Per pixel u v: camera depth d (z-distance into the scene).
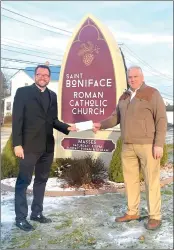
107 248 3.73
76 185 6.11
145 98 4.12
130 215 4.54
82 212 4.91
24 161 4.14
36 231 4.16
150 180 4.23
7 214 4.74
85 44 7.30
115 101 7.00
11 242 3.84
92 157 7.28
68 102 7.47
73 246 3.77
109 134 7.13
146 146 4.18
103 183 6.27
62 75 7.53
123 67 7.25
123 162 4.46
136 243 3.86
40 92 4.16
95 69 7.19
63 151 7.57
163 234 4.11
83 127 4.55
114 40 7.27
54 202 5.39
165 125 4.10
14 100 4.08
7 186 6.12
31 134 4.11
